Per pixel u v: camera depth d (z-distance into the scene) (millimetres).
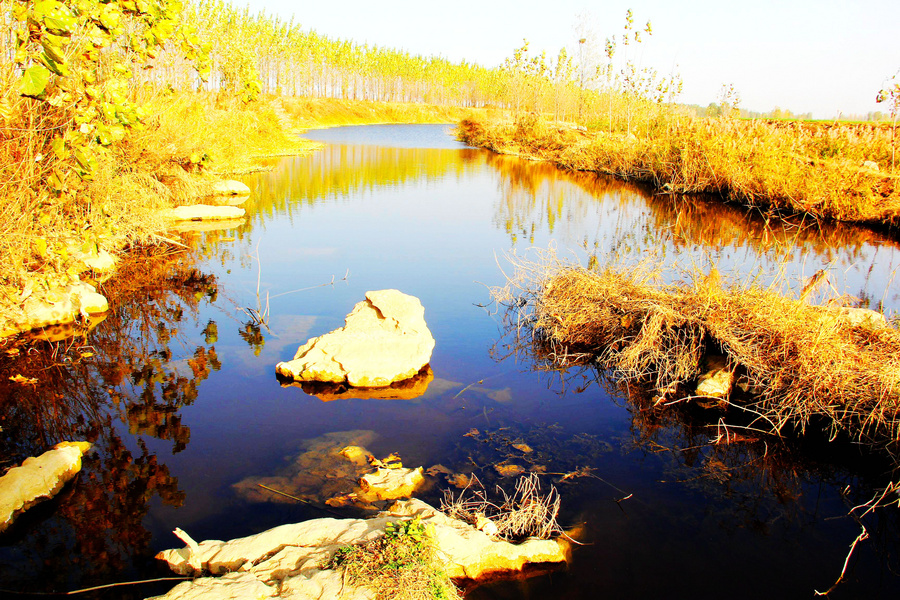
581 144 29750
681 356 6512
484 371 6969
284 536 3775
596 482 4914
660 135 23562
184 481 4688
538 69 45875
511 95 51719
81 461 4930
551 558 3975
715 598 3725
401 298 7480
